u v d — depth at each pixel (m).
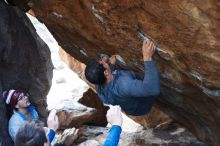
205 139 5.79
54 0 4.37
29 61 6.02
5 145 4.43
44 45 7.14
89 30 4.59
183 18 3.24
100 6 3.84
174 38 3.60
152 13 3.47
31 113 4.73
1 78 5.31
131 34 4.03
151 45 3.82
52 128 3.46
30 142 2.63
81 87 14.27
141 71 4.80
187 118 5.79
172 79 4.50
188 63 3.89
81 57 6.17
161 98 5.69
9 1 5.54
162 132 7.99
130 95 3.85
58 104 9.34
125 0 3.54
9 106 4.59
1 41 5.23
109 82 3.96
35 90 6.33
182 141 7.53
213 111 4.71
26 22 6.34
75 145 7.87
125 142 7.80
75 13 4.37
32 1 4.86
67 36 5.45
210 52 3.45
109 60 4.17
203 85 4.15
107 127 9.02
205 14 3.04
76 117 8.62
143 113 4.21
